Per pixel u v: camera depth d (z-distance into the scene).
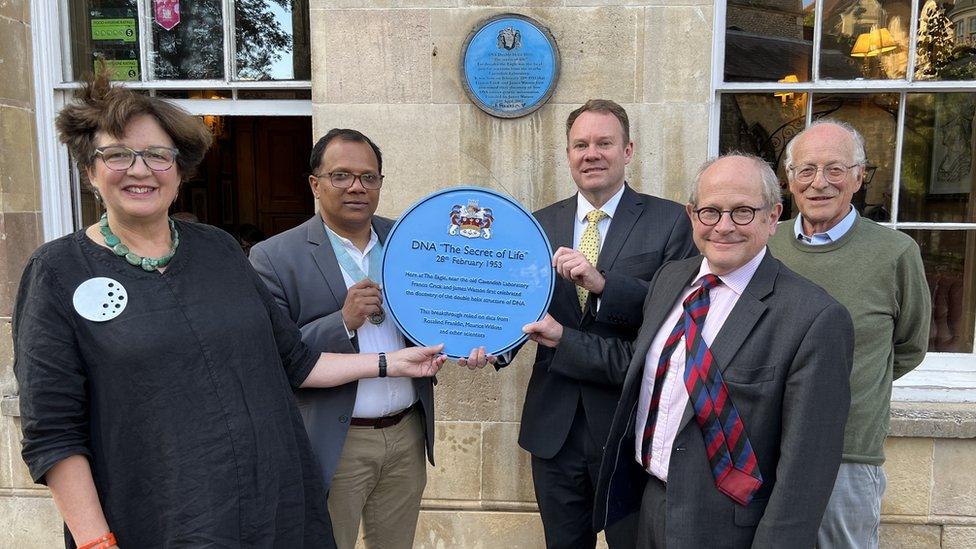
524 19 2.56
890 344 1.90
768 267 1.54
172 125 1.35
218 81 2.94
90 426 1.31
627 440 1.75
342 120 2.69
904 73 2.73
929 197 2.78
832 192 1.85
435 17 2.60
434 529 2.92
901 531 2.68
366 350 1.98
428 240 1.90
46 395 1.24
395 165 2.70
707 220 1.50
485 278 1.91
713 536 1.50
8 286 2.84
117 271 1.32
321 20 2.63
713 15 2.55
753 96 2.73
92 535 1.28
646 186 2.65
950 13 2.69
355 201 1.89
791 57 2.72
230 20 2.92
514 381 2.79
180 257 1.41
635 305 1.90
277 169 4.83
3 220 2.81
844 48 2.73
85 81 1.34
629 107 2.60
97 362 1.27
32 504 2.95
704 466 1.51
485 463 2.85
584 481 2.10
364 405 1.94
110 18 2.97
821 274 1.91
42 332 1.24
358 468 1.97
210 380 1.36
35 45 2.90
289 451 1.54
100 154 1.29
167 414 1.31
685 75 2.58
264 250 1.95
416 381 2.05
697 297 1.59
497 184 2.68
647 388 1.69
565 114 2.62
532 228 1.89
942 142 2.75
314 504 1.66
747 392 1.45
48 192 2.98
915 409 2.65
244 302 1.48
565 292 2.06
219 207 4.82
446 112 2.65
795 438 1.38
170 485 1.31
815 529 1.39
